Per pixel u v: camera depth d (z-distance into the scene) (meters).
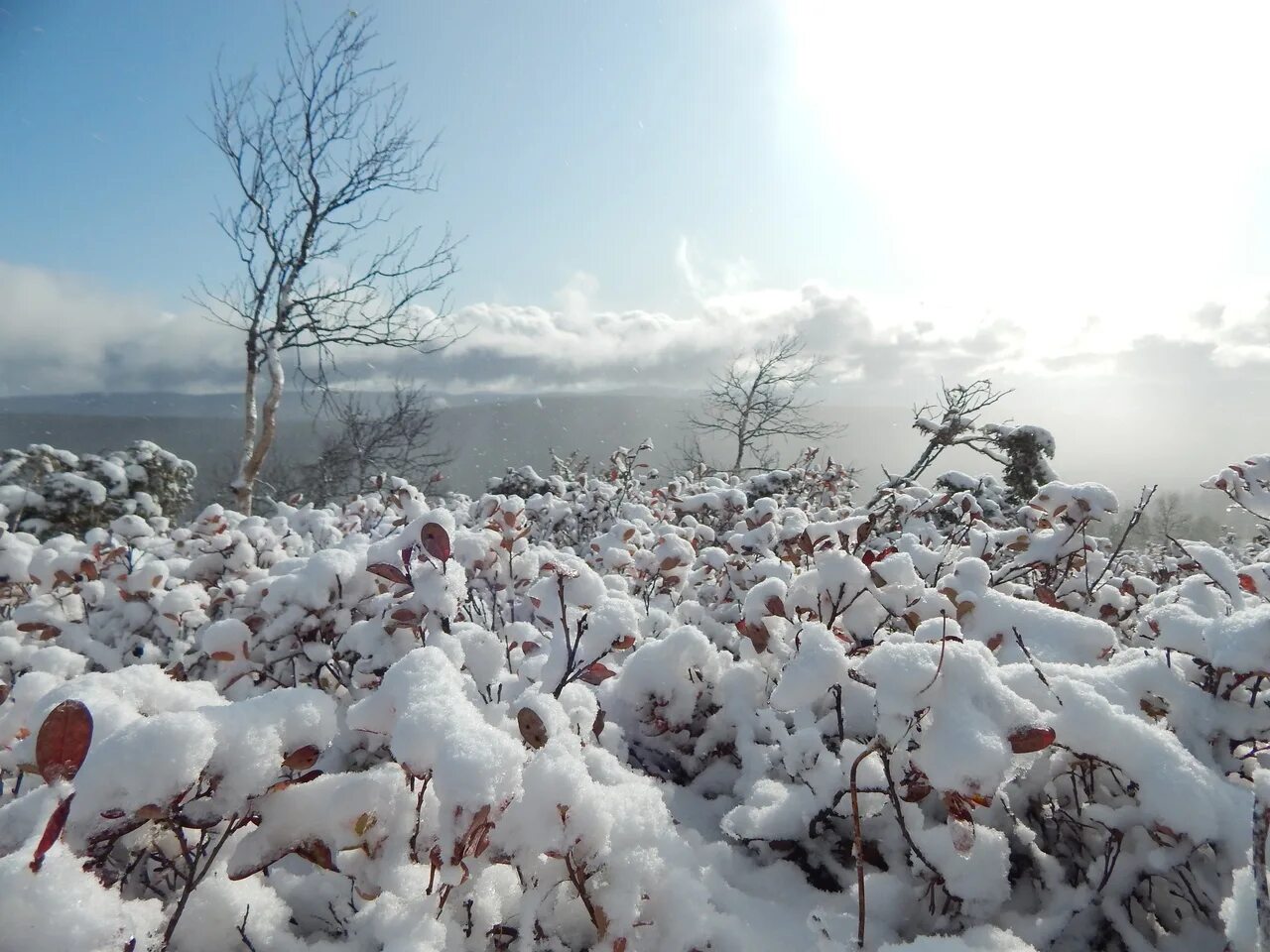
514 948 1.32
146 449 10.34
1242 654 1.63
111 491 9.23
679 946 1.34
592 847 1.29
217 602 3.28
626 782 1.77
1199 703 1.73
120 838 1.25
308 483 16.58
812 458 9.22
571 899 1.41
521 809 1.28
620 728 2.29
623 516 5.48
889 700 1.36
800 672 1.52
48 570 3.10
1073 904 1.52
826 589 2.31
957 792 1.27
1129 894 1.51
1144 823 1.47
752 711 2.26
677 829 1.86
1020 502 7.92
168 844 1.38
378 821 1.28
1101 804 1.64
